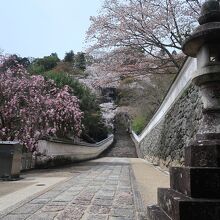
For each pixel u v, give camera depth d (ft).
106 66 51.26
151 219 12.72
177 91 35.96
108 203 17.48
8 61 46.06
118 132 164.35
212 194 9.41
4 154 29.07
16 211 15.38
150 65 49.88
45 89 50.98
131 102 93.61
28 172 37.68
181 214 9.03
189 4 44.83
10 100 42.04
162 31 45.57
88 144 72.79
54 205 16.81
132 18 45.83
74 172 37.93
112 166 49.14
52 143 47.21
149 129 72.33
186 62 30.07
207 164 10.16
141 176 33.73
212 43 11.46
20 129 41.42
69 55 187.11
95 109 86.48
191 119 28.14
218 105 11.22
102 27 49.08
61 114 48.39
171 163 36.96
